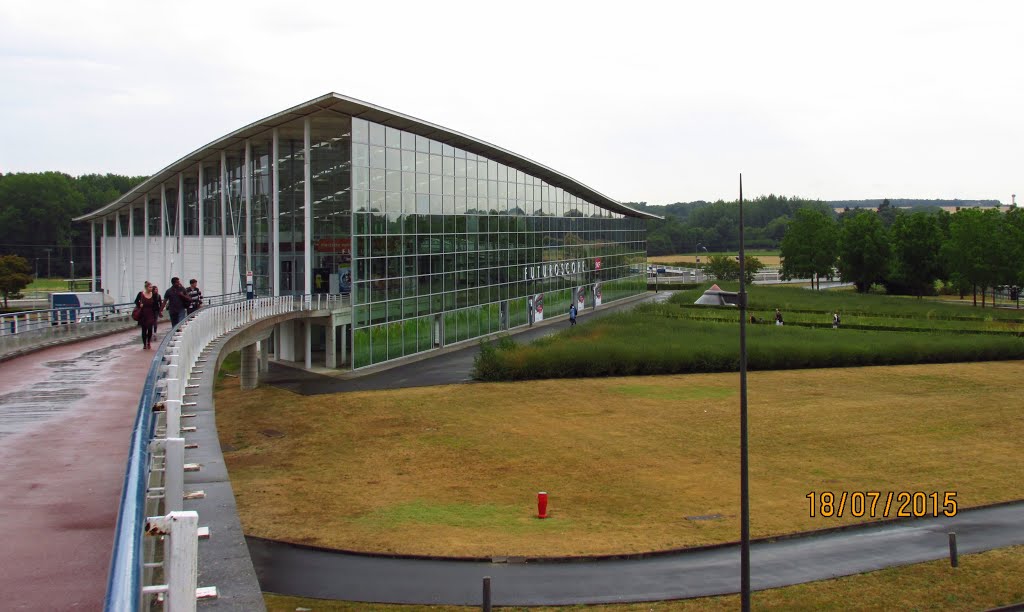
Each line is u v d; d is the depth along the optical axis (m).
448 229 58.41
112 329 33.81
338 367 50.47
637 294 111.75
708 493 25.84
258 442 32.16
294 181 53.88
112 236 93.31
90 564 7.22
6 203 145.75
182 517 4.91
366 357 49.19
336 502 24.34
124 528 4.07
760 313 78.19
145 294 25.81
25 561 7.28
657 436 33.62
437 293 57.09
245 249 58.38
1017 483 27.16
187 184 67.62
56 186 148.62
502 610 16.62
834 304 87.75
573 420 36.44
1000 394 43.50
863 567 19.47
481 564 19.34
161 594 5.90
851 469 28.88
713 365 50.72
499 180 66.69
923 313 78.19
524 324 72.19
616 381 46.91
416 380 46.03
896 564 19.64
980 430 35.16
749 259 138.12
